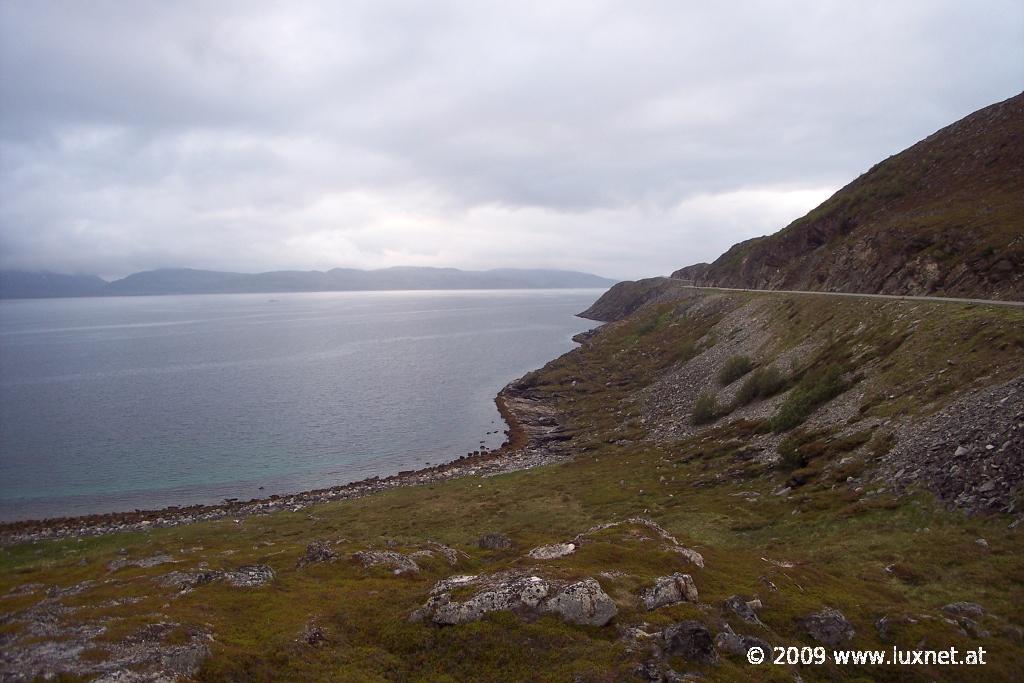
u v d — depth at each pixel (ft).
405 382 452.35
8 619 69.26
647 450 219.41
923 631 64.69
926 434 128.77
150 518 192.24
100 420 340.18
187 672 52.54
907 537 98.32
